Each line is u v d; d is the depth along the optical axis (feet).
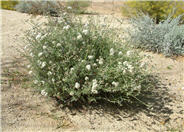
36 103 10.52
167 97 11.23
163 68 14.02
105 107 10.32
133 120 9.62
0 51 15.21
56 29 11.98
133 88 9.98
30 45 11.96
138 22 18.06
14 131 8.83
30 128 9.02
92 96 10.26
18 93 11.10
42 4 24.09
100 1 42.04
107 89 9.84
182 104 10.75
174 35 15.79
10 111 9.90
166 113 10.09
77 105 10.41
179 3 25.02
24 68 13.24
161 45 16.10
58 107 10.30
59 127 9.11
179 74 13.46
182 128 9.23
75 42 11.03
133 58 11.34
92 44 11.50
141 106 10.52
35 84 10.99
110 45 11.68
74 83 10.10
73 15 14.46
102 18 20.61
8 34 18.37
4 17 23.50
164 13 24.85
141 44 16.78
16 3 32.63
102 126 9.21
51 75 10.30
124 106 10.46
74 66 10.08
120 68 9.95
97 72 10.23
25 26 20.11
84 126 9.18
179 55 15.70
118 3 40.55
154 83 12.40
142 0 26.43
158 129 9.20
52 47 11.10
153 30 16.62
